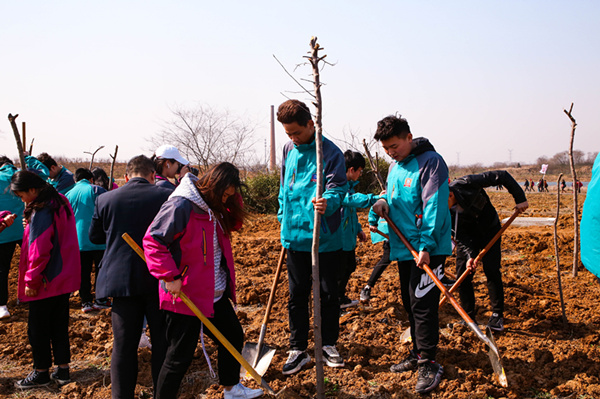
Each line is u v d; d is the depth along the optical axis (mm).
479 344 4758
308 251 4141
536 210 18172
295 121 3924
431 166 3844
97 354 4828
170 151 4969
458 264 5020
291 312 4258
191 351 3328
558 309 5734
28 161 6777
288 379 4094
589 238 2957
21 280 4219
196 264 3285
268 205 16844
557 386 3914
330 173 3994
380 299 6227
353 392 3914
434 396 3811
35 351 4176
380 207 4105
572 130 6070
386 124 3918
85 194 6188
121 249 3578
